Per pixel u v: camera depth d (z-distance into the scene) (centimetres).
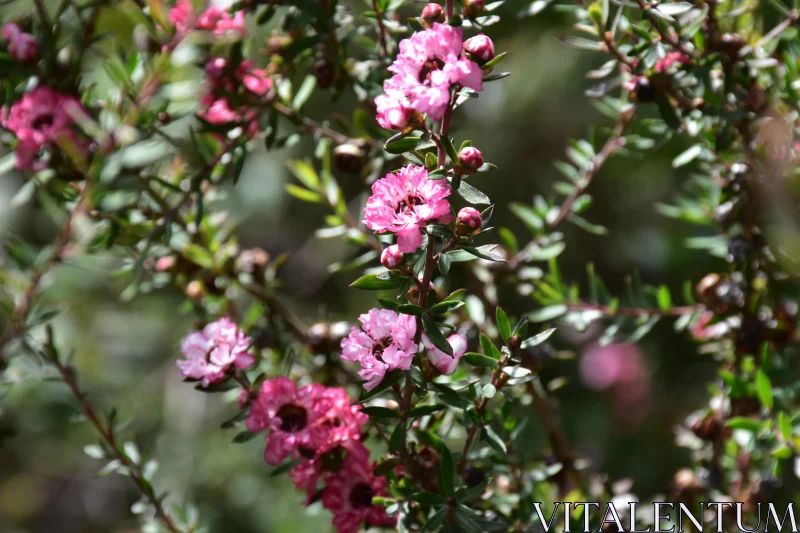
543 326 58
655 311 54
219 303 55
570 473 54
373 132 53
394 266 45
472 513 47
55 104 49
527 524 50
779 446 50
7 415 83
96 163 47
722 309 53
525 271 55
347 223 54
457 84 45
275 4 51
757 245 52
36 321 48
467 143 45
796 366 56
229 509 83
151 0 47
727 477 54
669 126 51
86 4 49
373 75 52
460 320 53
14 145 49
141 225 51
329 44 52
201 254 54
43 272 48
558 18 80
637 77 51
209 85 51
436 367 46
